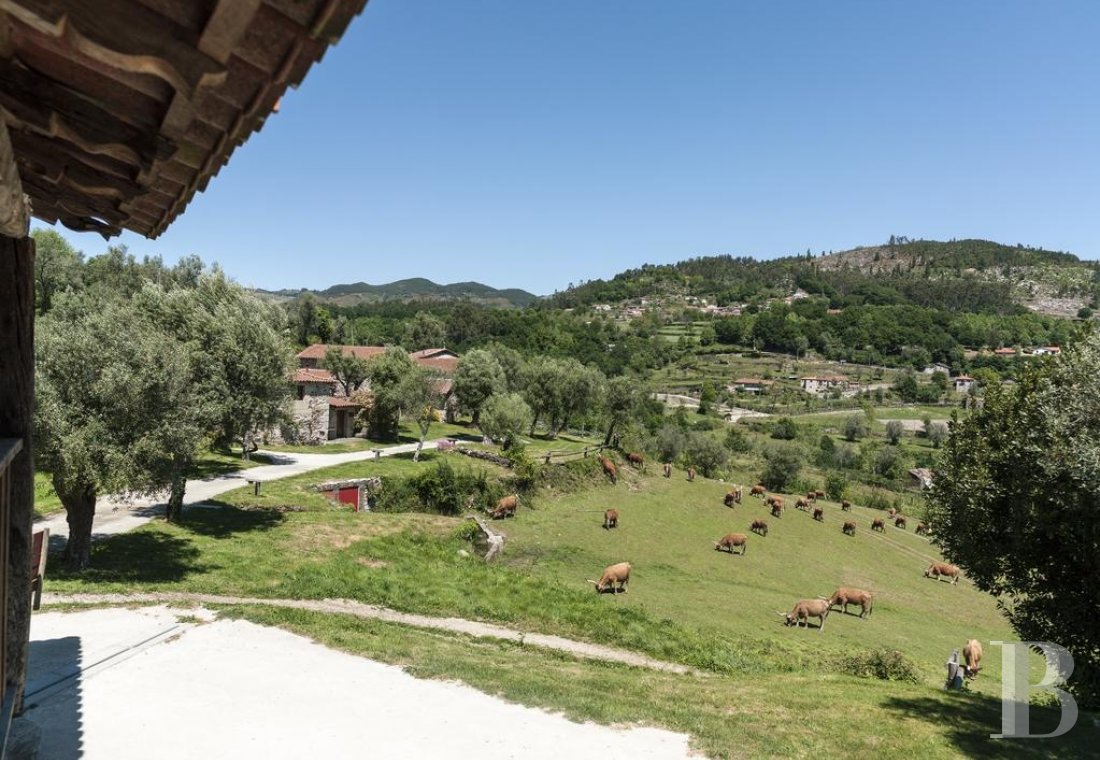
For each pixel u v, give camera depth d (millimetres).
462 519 31953
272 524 25516
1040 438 11797
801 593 31359
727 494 46375
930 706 13258
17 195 3605
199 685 10211
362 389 62812
